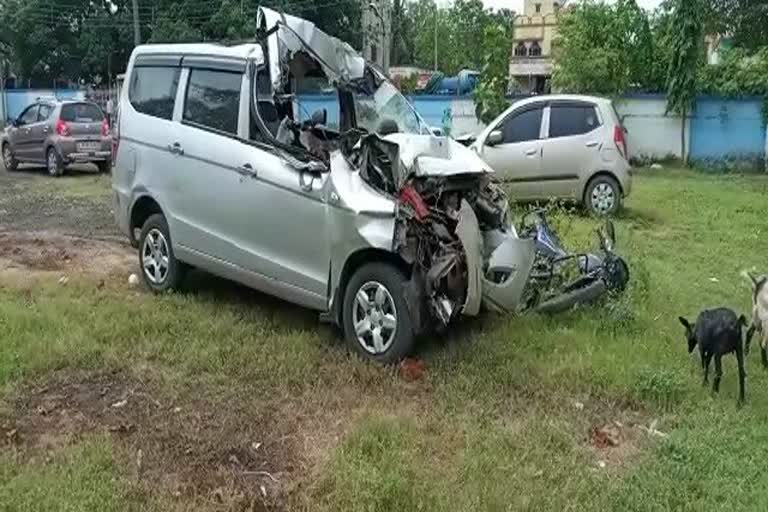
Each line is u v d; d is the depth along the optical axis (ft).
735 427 15.76
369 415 15.66
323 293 19.53
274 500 12.82
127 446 14.38
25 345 18.88
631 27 78.33
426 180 19.02
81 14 145.69
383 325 18.54
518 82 151.12
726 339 16.83
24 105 133.69
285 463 14.03
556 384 17.65
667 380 17.19
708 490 13.30
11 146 60.18
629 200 46.52
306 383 17.43
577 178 40.60
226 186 21.29
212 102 22.24
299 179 19.65
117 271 27.12
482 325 21.04
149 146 23.67
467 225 18.31
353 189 18.83
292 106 21.39
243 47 22.00
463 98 86.02
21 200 44.62
